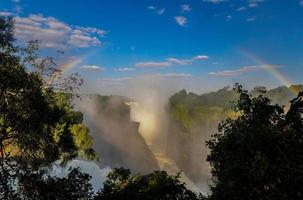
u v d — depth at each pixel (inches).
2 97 938.1
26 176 900.0
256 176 577.6
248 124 751.7
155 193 1042.7
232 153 676.1
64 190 886.4
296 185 567.2
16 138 992.2
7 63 920.3
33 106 1021.2
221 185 652.7
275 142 613.9
